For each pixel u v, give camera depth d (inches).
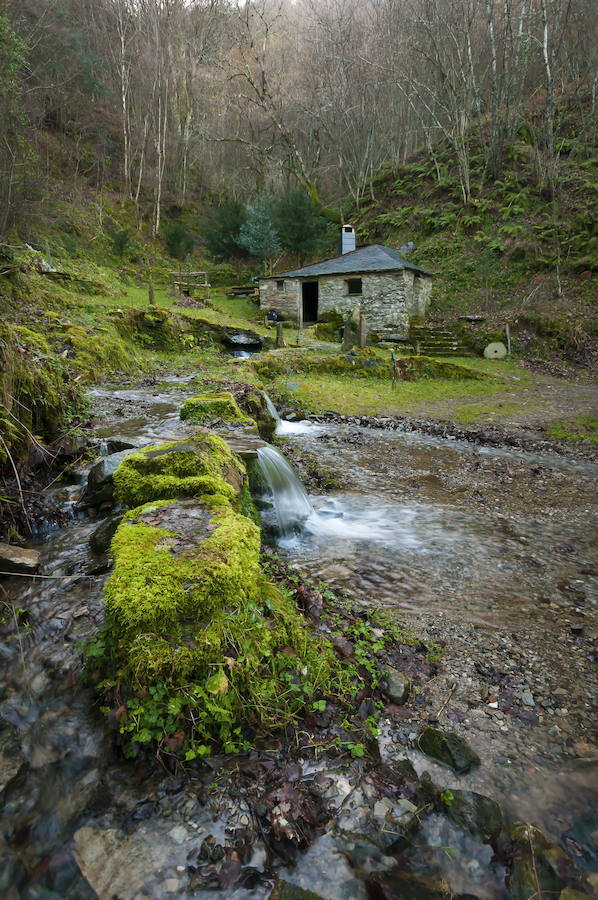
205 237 1316.4
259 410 342.3
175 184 1405.0
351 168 1411.2
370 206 1309.1
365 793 83.4
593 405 487.5
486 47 1237.1
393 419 411.2
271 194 1309.1
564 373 680.4
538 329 795.4
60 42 1063.0
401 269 825.5
